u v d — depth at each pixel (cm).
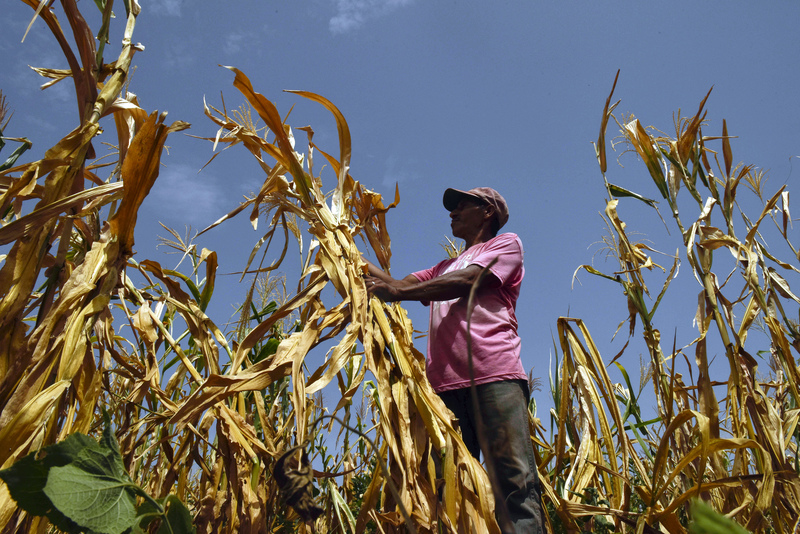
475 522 167
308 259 254
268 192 247
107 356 196
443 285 234
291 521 213
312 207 240
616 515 216
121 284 198
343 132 258
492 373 230
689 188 299
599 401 251
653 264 297
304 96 241
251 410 252
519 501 211
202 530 185
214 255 255
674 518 203
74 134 173
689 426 268
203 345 219
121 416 217
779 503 231
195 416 170
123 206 179
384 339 209
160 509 112
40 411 132
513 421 223
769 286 290
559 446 257
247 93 224
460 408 241
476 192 301
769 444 242
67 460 100
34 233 159
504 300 253
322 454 304
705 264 283
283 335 288
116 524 101
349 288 210
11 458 125
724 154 306
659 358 279
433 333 260
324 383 182
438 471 196
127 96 208
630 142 311
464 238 307
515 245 263
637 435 279
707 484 207
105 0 192
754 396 254
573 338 266
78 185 179
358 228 278
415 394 190
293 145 248
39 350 147
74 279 163
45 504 98
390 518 177
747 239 293
